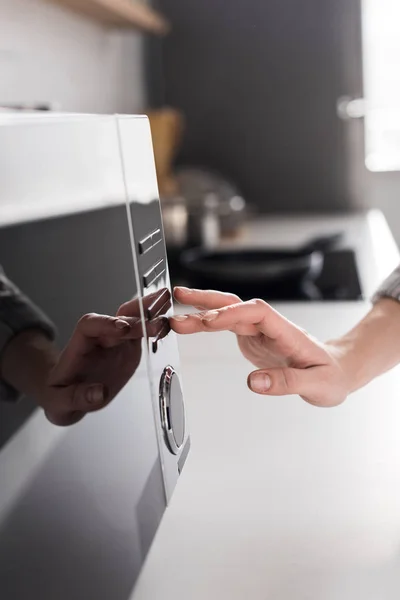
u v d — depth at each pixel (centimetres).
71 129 38
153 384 52
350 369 75
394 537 58
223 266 192
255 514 62
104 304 42
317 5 304
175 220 235
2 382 29
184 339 127
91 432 40
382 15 326
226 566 54
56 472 35
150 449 51
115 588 43
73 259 38
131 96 292
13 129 31
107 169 44
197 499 65
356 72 306
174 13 312
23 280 32
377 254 205
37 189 34
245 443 79
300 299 180
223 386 100
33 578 32
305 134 313
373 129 343
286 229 270
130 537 46
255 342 77
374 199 330
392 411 88
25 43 185
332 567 53
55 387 35
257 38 309
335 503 64
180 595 50
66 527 36
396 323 81
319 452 76
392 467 72
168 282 61
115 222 45
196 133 318
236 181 319
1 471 29
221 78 314
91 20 244
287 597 49
